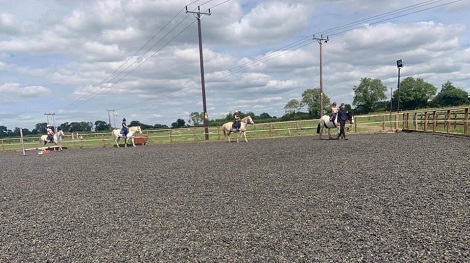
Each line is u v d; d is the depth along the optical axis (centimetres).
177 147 2408
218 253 457
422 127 2370
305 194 734
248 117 2509
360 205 620
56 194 966
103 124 11675
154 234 556
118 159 1808
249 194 775
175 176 1109
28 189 1084
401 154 1175
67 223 663
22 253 516
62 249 521
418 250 415
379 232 483
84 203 824
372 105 10069
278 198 718
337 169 995
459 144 1327
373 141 1711
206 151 1897
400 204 605
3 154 3058
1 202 910
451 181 735
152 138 3431
